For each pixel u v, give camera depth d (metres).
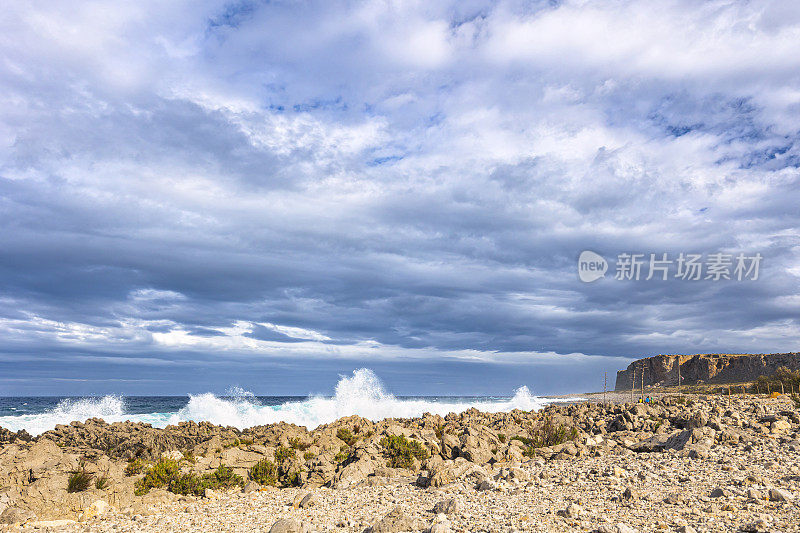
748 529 12.17
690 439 26.20
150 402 155.50
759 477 17.69
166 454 34.12
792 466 19.92
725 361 168.12
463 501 17.48
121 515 19.48
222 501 22.42
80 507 19.67
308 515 17.73
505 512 15.36
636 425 38.19
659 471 20.64
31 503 19.06
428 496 19.25
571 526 13.55
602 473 20.94
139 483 24.58
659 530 12.59
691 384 169.25
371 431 45.66
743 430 29.97
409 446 29.70
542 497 17.53
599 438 33.22
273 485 26.67
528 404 93.62
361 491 21.83
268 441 40.34
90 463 23.98
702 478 18.73
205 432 48.03
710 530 12.38
